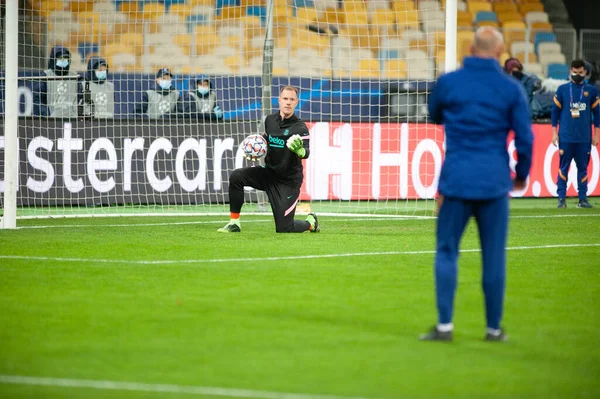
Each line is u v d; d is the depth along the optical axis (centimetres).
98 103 5428
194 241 3609
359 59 7212
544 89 6925
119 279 2669
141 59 6981
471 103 1902
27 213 4812
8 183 4028
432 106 1969
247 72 7256
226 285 2580
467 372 1678
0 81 5212
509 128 1930
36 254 3183
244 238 3731
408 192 5591
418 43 7788
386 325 2075
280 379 1614
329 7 7631
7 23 3884
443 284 1914
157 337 1933
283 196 3922
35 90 5447
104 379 1609
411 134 5591
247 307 2264
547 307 2319
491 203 1906
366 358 1773
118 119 5131
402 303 2338
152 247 3403
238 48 7250
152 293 2445
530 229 4178
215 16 7256
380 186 5538
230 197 3966
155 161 5172
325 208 5300
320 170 5425
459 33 8081
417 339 1939
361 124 5509
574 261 3142
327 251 3338
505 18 8281
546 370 1700
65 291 2467
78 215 4675
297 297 2406
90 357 1762
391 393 1540
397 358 1777
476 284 2648
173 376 1630
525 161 1922
